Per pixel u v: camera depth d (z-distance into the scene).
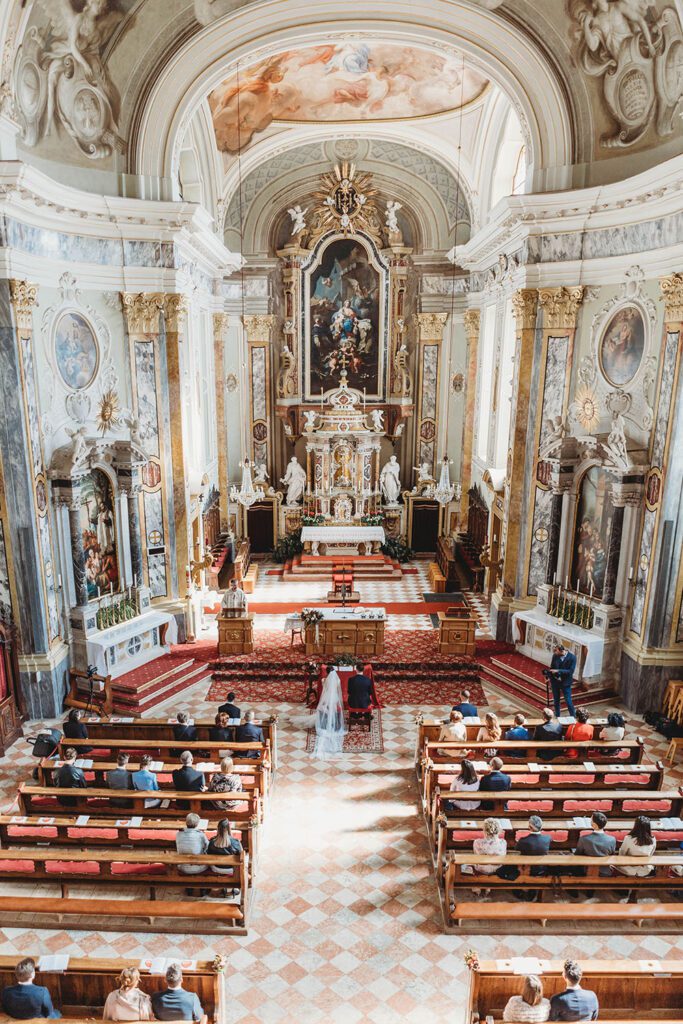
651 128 14.57
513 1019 6.93
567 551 16.89
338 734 14.08
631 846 9.52
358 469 26.25
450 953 9.07
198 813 10.70
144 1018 7.05
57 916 9.52
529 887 9.49
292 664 17.08
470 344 24.86
